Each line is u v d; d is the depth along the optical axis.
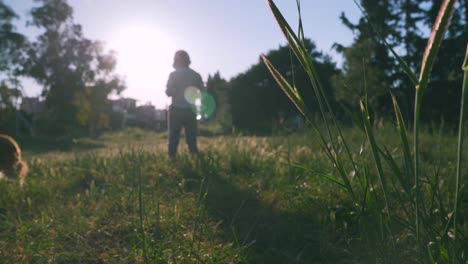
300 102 1.10
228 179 4.77
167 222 3.03
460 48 19.81
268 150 6.48
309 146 6.39
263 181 4.39
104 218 3.34
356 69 16.88
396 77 21.83
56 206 3.77
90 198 4.00
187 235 2.80
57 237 2.96
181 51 6.70
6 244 2.79
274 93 42.91
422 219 1.13
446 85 21.00
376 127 5.95
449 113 20.66
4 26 35.53
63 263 2.48
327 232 2.71
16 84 37.03
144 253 2.20
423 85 0.80
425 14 23.72
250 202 3.67
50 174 5.55
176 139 6.48
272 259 2.40
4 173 4.86
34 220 3.32
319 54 41.06
